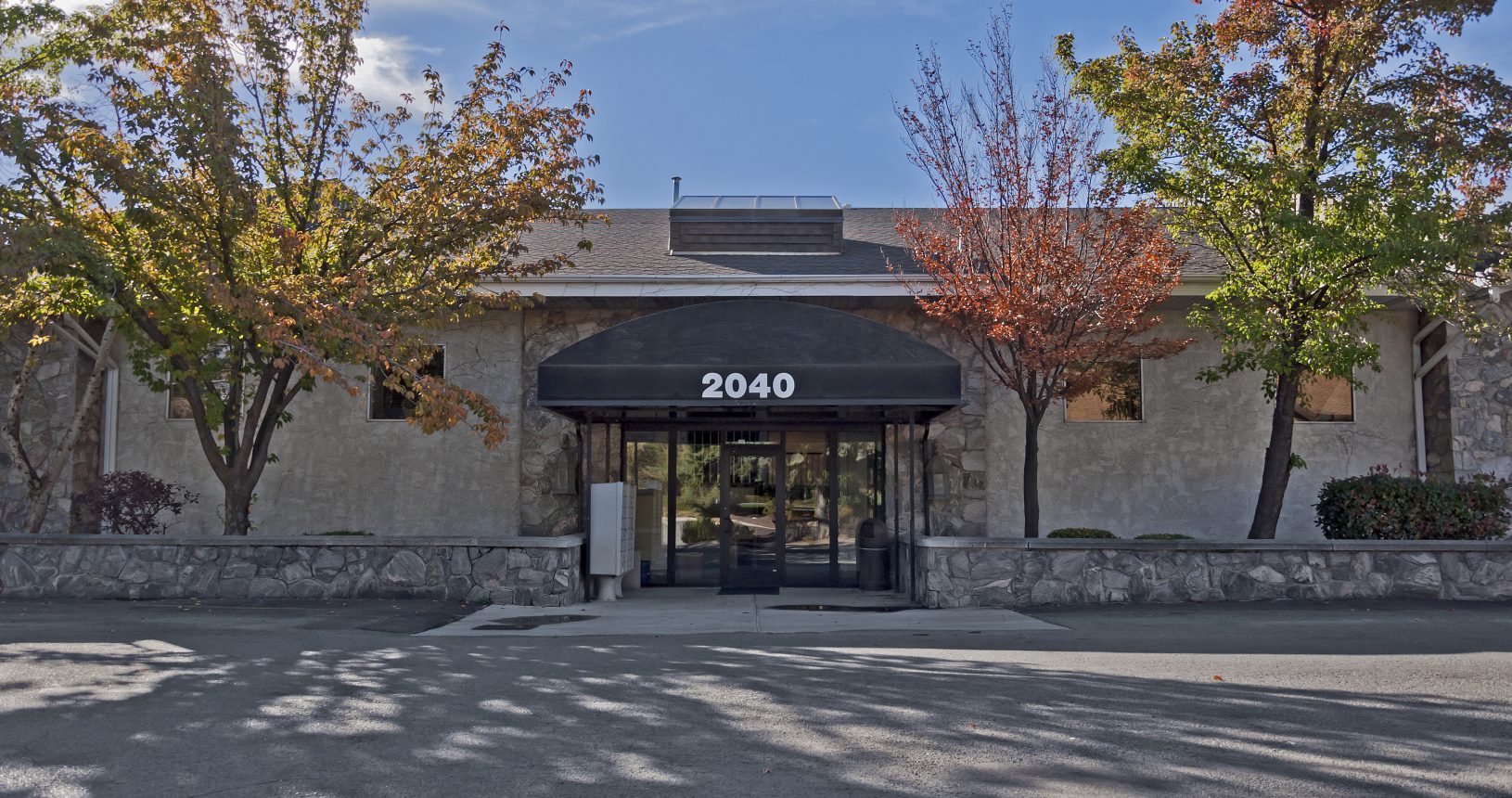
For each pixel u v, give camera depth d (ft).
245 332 40.04
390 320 40.50
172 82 38.96
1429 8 40.32
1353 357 40.98
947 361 42.16
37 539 43.55
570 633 35.06
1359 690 24.68
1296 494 53.42
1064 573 42.11
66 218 36.88
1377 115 40.29
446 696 24.23
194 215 39.32
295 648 31.12
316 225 42.98
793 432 53.88
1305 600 41.45
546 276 50.03
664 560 53.26
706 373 42.29
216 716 22.15
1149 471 53.42
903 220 48.08
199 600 42.27
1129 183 43.68
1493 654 29.66
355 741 20.22
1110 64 44.24
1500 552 41.52
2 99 37.01
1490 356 52.06
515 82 43.57
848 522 53.42
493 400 53.98
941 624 36.78
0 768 18.39
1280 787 17.42
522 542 42.96
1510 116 39.70
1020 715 22.30
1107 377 53.62
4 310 40.93
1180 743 20.10
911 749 19.76
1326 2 41.47
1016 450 53.67
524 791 17.29
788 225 56.54
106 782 17.65
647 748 19.83
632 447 53.57
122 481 50.65
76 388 53.88
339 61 43.39
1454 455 51.85
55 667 27.68
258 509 53.83
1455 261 39.50
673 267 52.85
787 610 42.27
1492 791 17.21
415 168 42.80
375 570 42.98
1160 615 38.37
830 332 42.63
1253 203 43.09
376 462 53.98
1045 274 43.21
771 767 18.60
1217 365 53.42
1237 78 42.70
